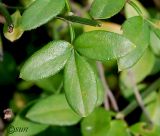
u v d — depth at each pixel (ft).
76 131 1.01
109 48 0.65
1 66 1.16
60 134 1.00
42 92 1.11
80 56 0.67
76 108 0.66
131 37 0.68
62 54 0.66
